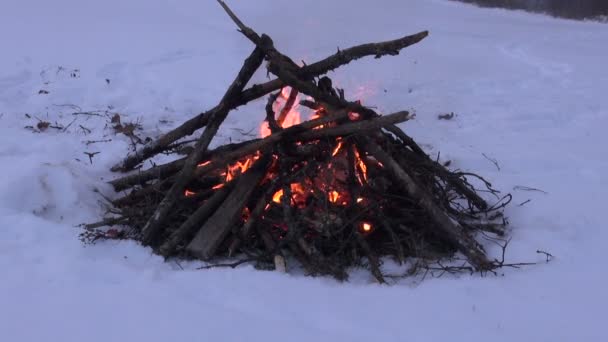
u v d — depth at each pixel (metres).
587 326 3.29
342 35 13.30
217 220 4.11
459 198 4.96
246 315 3.21
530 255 4.14
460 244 4.05
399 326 3.19
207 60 9.55
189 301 3.32
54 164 4.91
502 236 4.46
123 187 4.95
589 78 9.53
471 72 9.83
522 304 3.48
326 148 4.36
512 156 6.09
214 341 2.96
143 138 6.38
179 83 8.25
